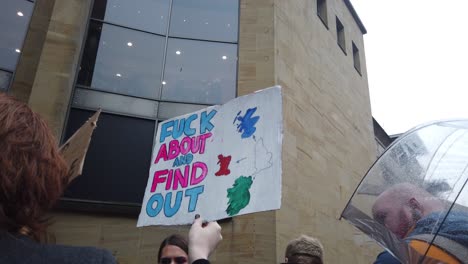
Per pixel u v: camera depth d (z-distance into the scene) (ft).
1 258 3.22
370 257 39.68
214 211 10.55
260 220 25.96
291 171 29.58
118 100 30.42
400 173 9.59
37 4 31.24
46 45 28.91
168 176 12.29
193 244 6.57
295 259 9.25
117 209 26.21
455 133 9.59
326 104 39.60
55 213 25.17
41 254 3.44
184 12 34.63
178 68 32.60
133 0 34.01
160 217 11.60
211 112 12.39
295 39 36.37
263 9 34.40
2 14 29.81
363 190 10.09
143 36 33.12
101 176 27.71
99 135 28.86
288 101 31.96
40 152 3.75
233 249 25.30
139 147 29.45
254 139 10.82
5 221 3.40
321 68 40.73
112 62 31.55
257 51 32.53
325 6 47.01
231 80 32.42
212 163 11.43
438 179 8.84
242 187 10.33
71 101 29.12
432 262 7.88
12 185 3.40
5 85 28.30
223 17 34.76
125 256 25.17
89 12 32.40
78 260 3.55
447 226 8.04
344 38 50.62
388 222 8.96
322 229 31.94
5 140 3.52
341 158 39.75
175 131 13.03
